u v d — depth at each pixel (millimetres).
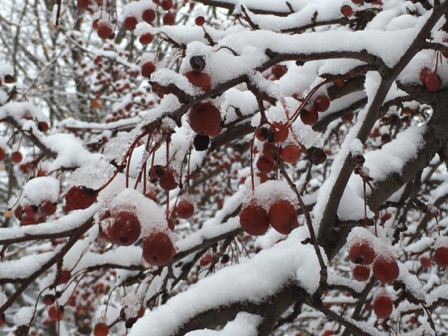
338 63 1844
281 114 1476
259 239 3156
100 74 5969
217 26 4945
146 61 2738
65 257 2484
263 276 1467
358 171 1538
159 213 1139
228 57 1252
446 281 4090
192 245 2621
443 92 2203
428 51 2145
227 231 2656
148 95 5461
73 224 2170
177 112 1114
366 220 1627
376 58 1620
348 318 1555
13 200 2643
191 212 2105
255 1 3105
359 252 1519
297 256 1520
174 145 1931
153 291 2826
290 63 2846
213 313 1382
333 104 2533
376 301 1935
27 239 2117
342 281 2379
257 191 1299
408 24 2416
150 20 3074
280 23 2879
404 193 2334
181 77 1125
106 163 1187
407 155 2119
